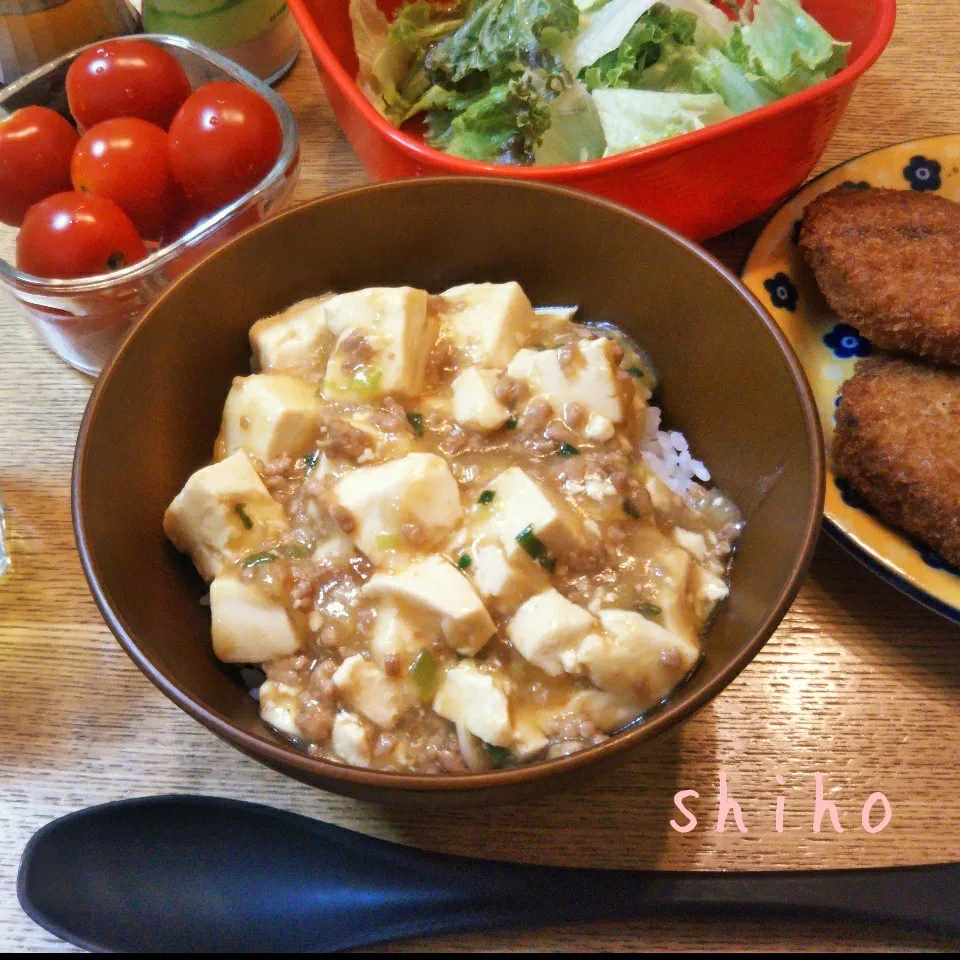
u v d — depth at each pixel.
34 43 0.34
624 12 0.32
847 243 0.30
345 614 0.23
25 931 0.24
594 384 0.25
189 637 0.24
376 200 0.26
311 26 0.30
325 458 0.24
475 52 0.32
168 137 0.30
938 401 0.28
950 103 0.35
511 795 0.21
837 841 0.25
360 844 0.24
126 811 0.25
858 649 0.27
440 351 0.26
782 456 0.24
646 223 0.26
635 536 0.24
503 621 0.23
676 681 0.23
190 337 0.25
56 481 0.29
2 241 0.31
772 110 0.28
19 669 0.27
